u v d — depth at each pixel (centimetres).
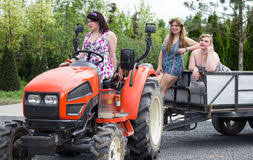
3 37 2348
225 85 491
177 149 510
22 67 2333
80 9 1970
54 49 2103
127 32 2598
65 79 328
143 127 406
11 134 328
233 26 1480
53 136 310
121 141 345
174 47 547
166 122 568
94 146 310
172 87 565
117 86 426
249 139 596
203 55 545
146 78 428
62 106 313
